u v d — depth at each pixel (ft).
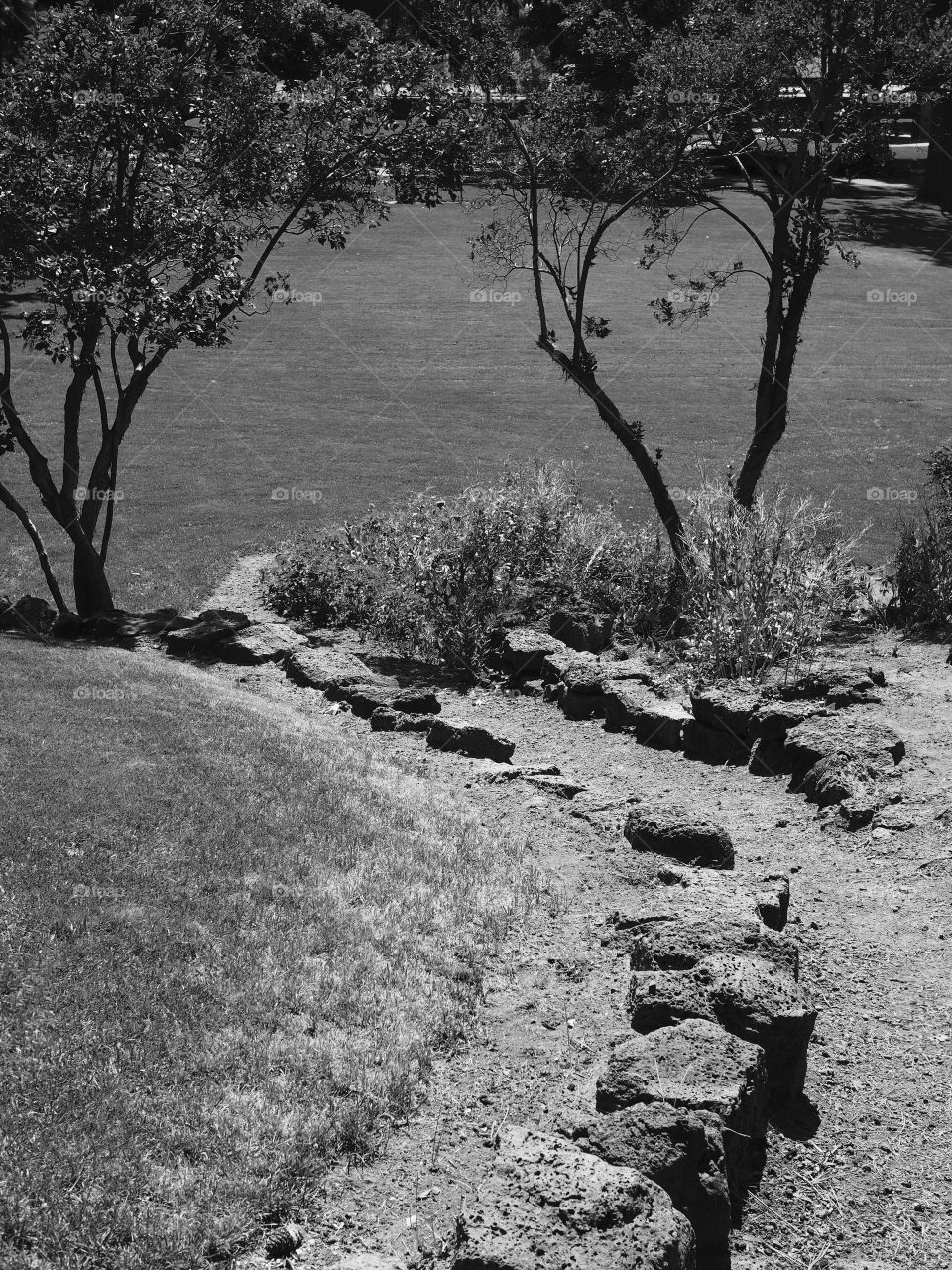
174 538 59.82
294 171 46.16
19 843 19.30
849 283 143.43
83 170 42.68
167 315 40.65
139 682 30.50
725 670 35.50
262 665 37.55
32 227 40.01
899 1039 16.83
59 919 17.24
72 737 24.68
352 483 71.72
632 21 48.78
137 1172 12.66
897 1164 14.39
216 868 19.56
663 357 110.22
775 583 37.93
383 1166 13.48
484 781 26.94
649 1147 12.59
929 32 44.83
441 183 46.75
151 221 42.52
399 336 117.50
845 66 44.47
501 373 104.47
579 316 46.73
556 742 31.40
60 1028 14.88
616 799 25.72
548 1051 15.88
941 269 149.28
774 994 15.62
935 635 38.11
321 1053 15.07
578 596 41.86
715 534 39.14
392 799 24.36
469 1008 16.78
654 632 39.99
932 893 21.21
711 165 48.67
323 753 26.61
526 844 23.06
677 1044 14.49
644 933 18.65
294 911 18.58
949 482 46.19
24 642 34.73
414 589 40.73
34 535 44.80
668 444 82.07
